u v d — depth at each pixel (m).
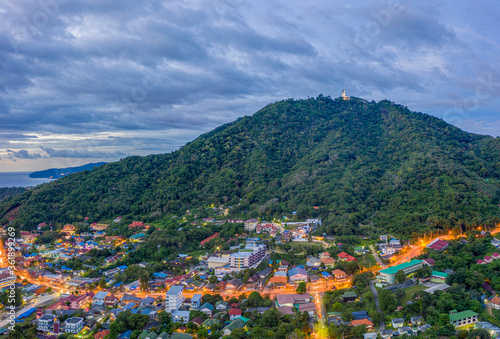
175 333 172.25
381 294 187.88
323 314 188.75
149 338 170.25
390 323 174.12
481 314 171.38
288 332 166.75
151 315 191.38
